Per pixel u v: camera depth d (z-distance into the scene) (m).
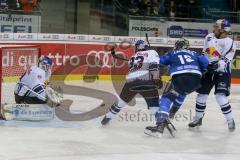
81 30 22.00
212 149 8.99
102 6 22.11
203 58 10.07
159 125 9.73
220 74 10.53
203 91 10.66
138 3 22.52
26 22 19.59
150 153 8.44
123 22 21.55
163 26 21.42
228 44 10.52
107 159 7.88
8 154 7.98
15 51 12.63
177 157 8.23
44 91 10.77
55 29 21.42
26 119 10.72
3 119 10.70
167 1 23.12
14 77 12.88
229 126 10.62
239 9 24.38
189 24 21.72
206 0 24.11
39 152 8.20
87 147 8.70
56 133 9.71
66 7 21.72
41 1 21.12
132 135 9.85
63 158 7.84
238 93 17.11
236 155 8.58
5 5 20.00
